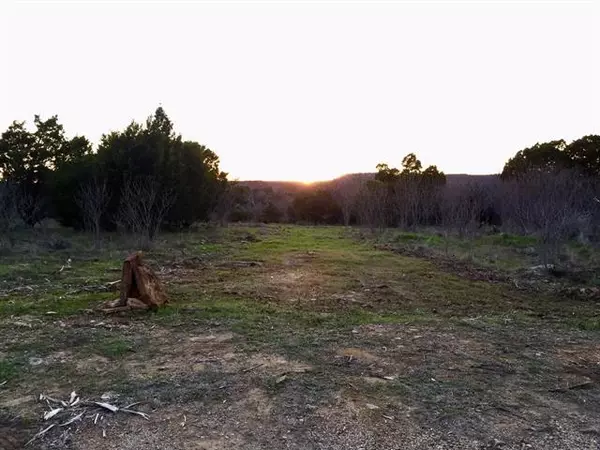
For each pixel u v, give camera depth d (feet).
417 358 14.48
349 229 80.38
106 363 13.75
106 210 53.93
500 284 28.27
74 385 12.17
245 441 9.49
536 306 22.50
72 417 10.41
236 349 15.05
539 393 12.01
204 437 9.64
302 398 11.44
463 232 56.95
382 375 13.00
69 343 15.42
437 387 12.22
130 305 19.52
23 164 60.59
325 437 9.67
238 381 12.44
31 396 11.52
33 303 20.54
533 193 57.00
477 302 23.26
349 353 14.80
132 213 45.60
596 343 16.43
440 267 34.91
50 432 9.84
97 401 11.20
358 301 22.97
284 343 15.72
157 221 49.32
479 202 70.33
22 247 38.68
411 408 10.98
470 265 35.83
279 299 23.00
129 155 56.03
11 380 12.46
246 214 113.70
